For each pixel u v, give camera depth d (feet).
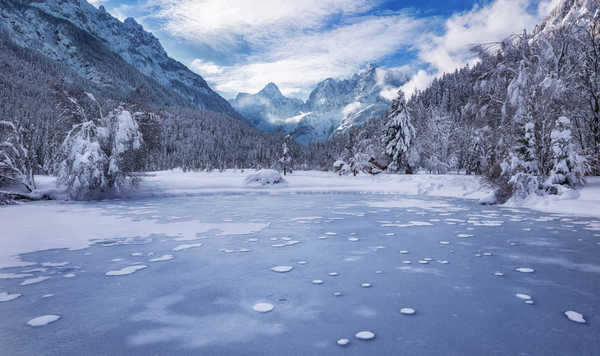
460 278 14.42
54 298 12.07
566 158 42.75
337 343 8.66
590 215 34.47
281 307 11.25
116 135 59.57
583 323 9.84
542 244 21.26
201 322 10.07
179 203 50.57
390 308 11.12
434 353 8.05
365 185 86.99
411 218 33.88
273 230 27.02
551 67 51.98
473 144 107.34
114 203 49.96
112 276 14.80
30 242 22.27
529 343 8.58
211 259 17.79
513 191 45.93
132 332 9.37
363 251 19.66
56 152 58.49
